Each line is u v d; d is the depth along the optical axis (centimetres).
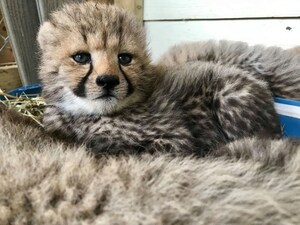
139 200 13
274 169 15
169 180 14
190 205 13
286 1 36
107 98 21
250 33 39
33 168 15
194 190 13
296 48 31
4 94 32
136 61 22
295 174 14
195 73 23
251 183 14
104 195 13
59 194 14
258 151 16
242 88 22
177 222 12
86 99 21
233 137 21
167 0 45
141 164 15
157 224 12
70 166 15
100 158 16
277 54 27
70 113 22
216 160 16
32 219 13
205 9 42
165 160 16
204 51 28
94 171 15
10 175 14
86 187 14
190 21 44
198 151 20
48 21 24
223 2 40
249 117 21
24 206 13
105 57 21
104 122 21
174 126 21
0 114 23
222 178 14
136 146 21
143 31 24
